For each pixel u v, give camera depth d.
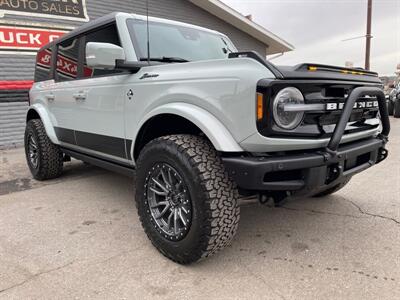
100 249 2.66
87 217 3.33
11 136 7.85
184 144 2.26
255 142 2.05
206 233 2.15
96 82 3.26
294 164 2.07
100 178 4.77
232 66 2.14
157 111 2.46
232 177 2.11
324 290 2.08
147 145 2.51
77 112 3.66
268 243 2.71
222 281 2.20
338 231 2.89
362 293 2.04
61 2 8.28
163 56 3.01
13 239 2.87
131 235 2.90
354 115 2.57
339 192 3.92
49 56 4.47
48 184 4.55
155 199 2.57
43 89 4.53
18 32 7.73
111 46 2.58
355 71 2.50
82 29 3.63
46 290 2.13
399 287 2.10
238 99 2.05
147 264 2.42
